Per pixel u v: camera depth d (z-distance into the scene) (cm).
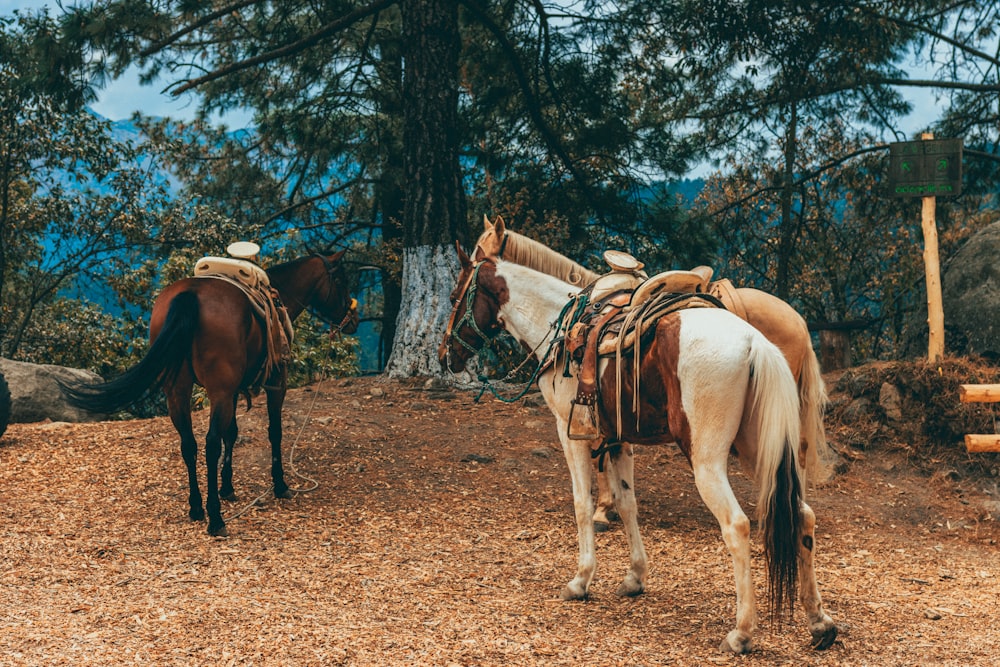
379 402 1012
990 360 945
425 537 656
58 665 388
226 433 707
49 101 1463
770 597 410
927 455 845
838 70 1433
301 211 1992
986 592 569
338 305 805
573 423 502
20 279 1864
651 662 415
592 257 1686
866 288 2109
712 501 423
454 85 1140
